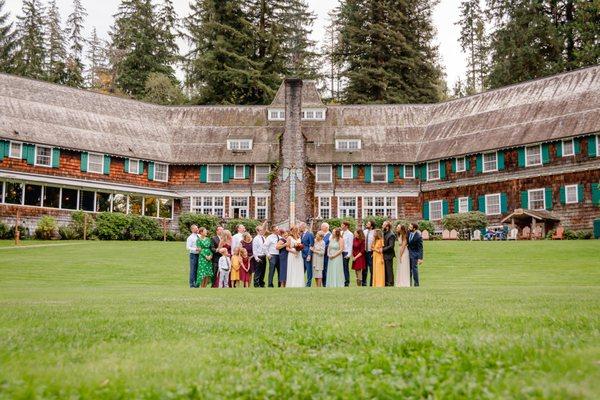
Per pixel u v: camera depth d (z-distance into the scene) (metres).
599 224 37.38
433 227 45.09
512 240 37.03
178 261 26.83
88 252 29.62
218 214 50.53
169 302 10.84
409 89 65.94
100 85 79.81
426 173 49.97
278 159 49.97
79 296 12.80
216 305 10.12
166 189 50.75
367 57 67.56
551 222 41.28
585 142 40.53
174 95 69.06
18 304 10.51
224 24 65.56
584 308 8.96
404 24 67.50
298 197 48.06
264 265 18.81
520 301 10.37
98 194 46.69
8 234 38.94
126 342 6.32
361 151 50.81
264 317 8.30
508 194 44.16
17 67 71.50
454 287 15.86
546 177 42.09
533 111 45.28
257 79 64.00
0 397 4.13
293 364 5.30
